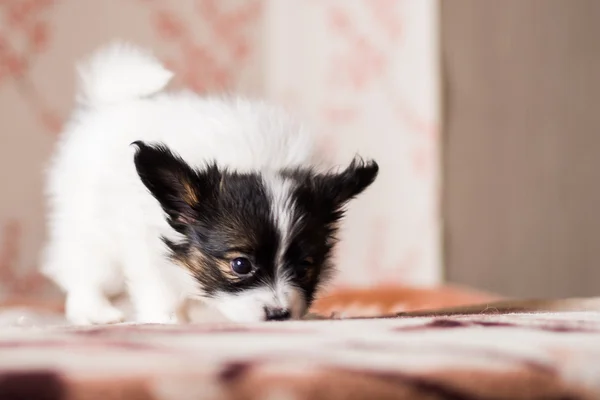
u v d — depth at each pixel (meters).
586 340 0.48
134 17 1.07
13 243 1.03
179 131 0.70
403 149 1.19
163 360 0.43
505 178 1.07
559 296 1.02
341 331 0.50
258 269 0.66
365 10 1.18
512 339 0.48
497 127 1.08
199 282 0.67
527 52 1.05
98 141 0.71
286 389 0.40
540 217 1.04
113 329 0.51
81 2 1.05
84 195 0.71
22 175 1.03
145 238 0.69
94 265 0.73
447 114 1.15
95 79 0.76
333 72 1.17
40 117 1.04
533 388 0.42
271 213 0.66
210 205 0.67
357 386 0.40
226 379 0.40
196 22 1.10
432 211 1.17
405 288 1.01
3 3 1.02
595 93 0.99
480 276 1.11
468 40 1.12
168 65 1.08
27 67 1.03
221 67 1.12
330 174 0.71
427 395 0.41
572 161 1.01
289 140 0.71
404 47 1.19
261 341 0.48
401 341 0.48
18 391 0.38
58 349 0.46
